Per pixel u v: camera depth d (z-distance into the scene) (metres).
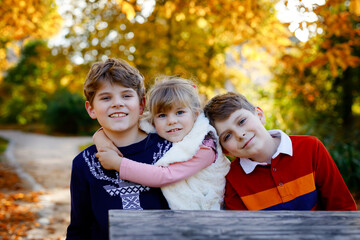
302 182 1.59
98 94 1.50
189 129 1.56
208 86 6.55
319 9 3.01
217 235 0.90
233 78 6.77
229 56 7.00
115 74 1.49
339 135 5.97
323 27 3.31
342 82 7.36
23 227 3.80
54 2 5.05
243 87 6.98
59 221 4.09
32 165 8.48
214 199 1.55
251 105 1.67
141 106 1.64
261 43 4.16
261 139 1.59
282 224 1.00
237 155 1.60
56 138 16.30
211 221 1.01
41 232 3.69
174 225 0.97
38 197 5.20
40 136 17.16
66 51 5.79
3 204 4.64
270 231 0.94
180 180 1.48
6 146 12.63
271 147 1.64
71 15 5.43
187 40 6.23
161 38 6.01
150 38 5.80
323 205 1.69
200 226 0.96
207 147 1.53
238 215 1.07
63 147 12.70
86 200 1.54
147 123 1.65
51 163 8.93
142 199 1.47
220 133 1.61
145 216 1.04
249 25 3.99
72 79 6.00
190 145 1.50
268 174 1.62
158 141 1.59
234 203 1.63
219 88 6.86
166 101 1.53
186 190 1.51
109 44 5.66
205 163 1.53
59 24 5.50
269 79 6.83
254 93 6.82
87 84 1.53
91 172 1.51
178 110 1.55
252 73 6.57
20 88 22.55
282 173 1.59
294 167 1.60
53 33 5.58
